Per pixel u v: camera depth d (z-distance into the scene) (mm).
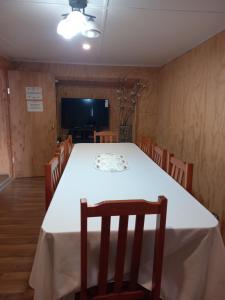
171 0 1816
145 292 1213
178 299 1229
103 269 1132
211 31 2572
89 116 5383
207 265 1216
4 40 2979
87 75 4543
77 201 1477
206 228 1191
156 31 2574
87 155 2840
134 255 1148
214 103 2674
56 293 1139
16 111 4180
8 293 1726
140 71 4668
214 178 2670
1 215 2904
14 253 2180
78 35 2723
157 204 1048
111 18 2199
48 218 1251
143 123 4891
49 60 4258
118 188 1727
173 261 1230
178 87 3773
